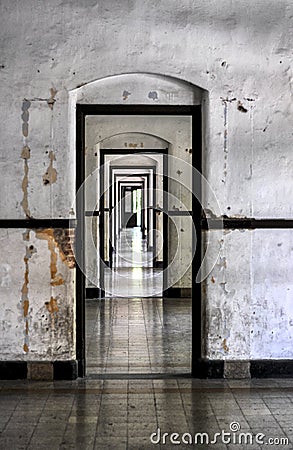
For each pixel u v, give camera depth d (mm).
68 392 6055
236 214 6473
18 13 6344
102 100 6531
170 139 11984
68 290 6418
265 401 5793
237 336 6488
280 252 6488
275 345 6500
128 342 8453
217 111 6434
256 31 6426
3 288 6414
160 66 6379
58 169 6395
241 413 5480
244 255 6469
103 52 6363
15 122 6375
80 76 6367
